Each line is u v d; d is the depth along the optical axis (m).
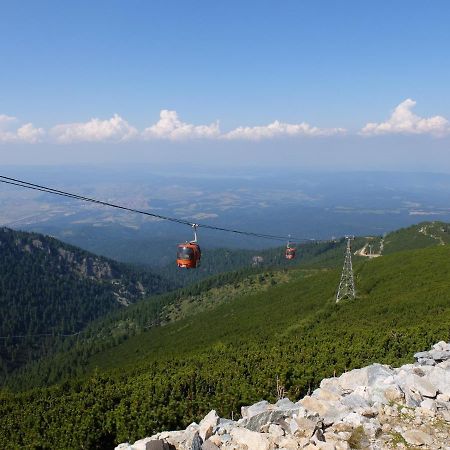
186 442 9.77
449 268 62.91
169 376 27.80
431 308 44.22
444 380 11.42
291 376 21.11
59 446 21.20
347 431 9.30
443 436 9.00
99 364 113.62
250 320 81.62
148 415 20.39
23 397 33.78
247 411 11.08
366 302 58.47
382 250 162.88
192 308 171.00
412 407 10.17
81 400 27.31
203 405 20.50
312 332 43.56
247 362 27.84
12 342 185.50
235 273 192.50
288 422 9.70
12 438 25.14
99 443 20.55
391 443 8.80
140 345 117.69
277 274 172.12
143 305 195.00
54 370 132.25
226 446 9.16
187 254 21.67
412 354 22.17
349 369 21.38
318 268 165.25
